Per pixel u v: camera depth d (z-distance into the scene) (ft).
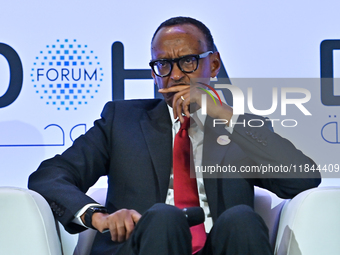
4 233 12.10
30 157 22.47
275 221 15.28
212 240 11.24
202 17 22.71
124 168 15.10
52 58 22.66
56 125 22.58
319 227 12.80
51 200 13.38
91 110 22.71
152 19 22.82
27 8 22.66
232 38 22.63
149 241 10.08
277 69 22.50
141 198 14.70
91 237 15.60
